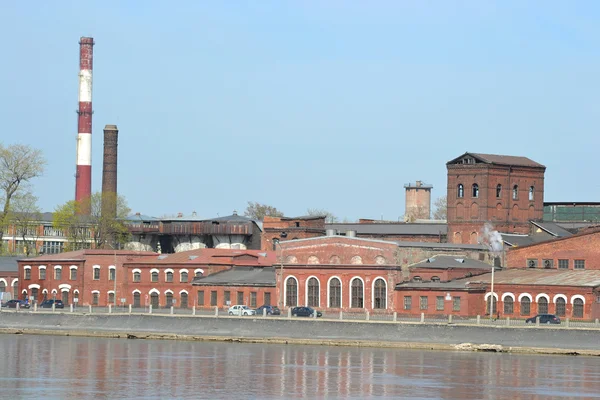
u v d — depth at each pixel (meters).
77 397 154.12
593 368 178.88
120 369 179.25
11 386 162.62
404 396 155.75
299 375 172.75
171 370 178.12
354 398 154.25
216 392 158.38
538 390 159.88
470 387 162.00
